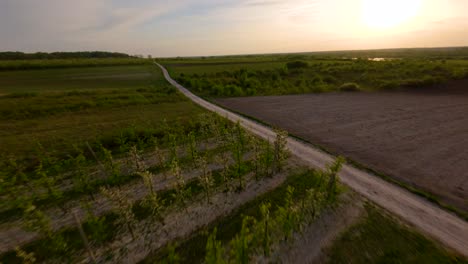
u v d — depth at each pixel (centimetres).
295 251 674
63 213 867
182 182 894
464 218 879
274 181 1110
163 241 732
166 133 1555
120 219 823
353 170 1248
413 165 1318
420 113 2517
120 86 4672
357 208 902
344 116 2436
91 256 622
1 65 7275
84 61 10481
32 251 689
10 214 851
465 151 1495
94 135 1672
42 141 1527
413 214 887
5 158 1257
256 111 2705
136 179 1114
